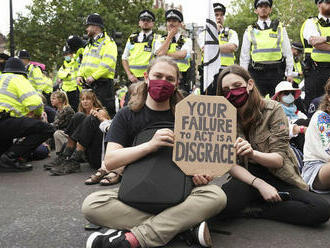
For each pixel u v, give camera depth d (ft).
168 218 7.68
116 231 7.87
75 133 16.37
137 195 7.86
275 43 19.61
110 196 8.10
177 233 7.79
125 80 74.38
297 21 95.14
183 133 8.25
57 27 76.18
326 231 9.21
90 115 16.25
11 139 17.81
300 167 13.65
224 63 21.06
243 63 20.57
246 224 9.75
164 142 8.01
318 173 11.66
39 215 10.77
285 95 16.81
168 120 8.86
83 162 19.02
